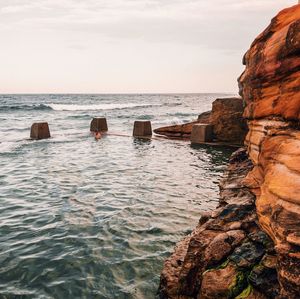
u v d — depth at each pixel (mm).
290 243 3680
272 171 4637
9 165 17297
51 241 8125
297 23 4883
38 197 11734
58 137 29453
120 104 103938
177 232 8703
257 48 6824
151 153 21500
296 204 3857
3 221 9398
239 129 24125
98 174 15414
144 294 6031
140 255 7453
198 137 25531
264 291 4180
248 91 7391
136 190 12711
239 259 4789
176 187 13180
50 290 6156
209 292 4652
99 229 8867
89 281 6438
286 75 5188
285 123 5047
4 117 51281
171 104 111188
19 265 6988
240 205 6039
